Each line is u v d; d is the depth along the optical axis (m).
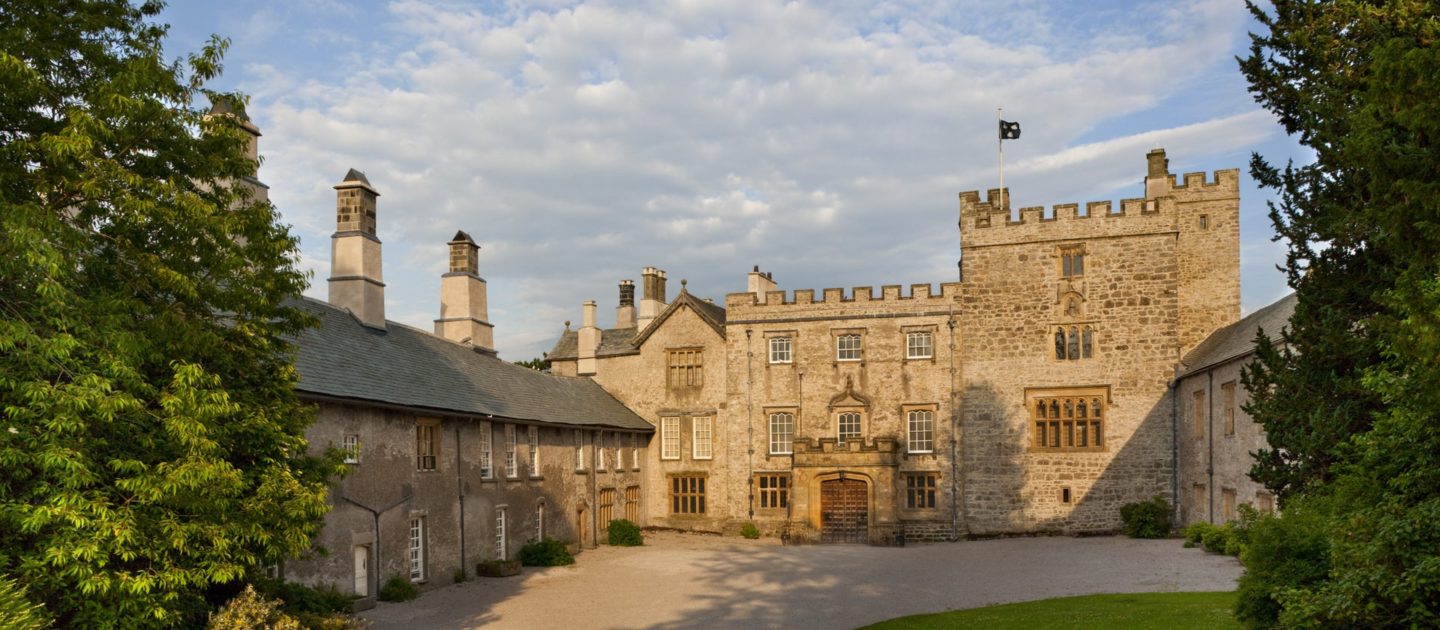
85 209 12.69
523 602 26.81
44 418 11.33
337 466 17.61
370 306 32.50
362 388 26.80
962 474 43.34
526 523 36.28
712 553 38.56
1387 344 13.91
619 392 49.50
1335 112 17.48
